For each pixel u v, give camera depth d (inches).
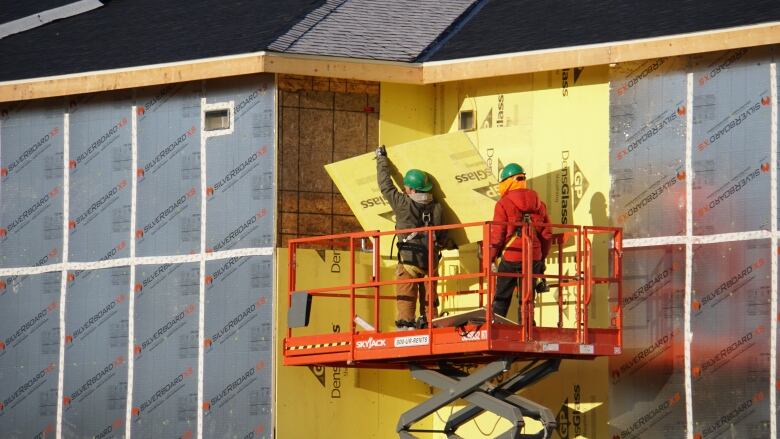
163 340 1123.3
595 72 1085.1
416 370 1027.9
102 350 1146.7
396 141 1136.8
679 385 1016.9
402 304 1043.3
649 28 1053.2
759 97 1011.3
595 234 1067.9
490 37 1135.6
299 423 1077.1
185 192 1130.7
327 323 1094.4
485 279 1069.8
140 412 1124.5
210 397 1098.7
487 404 989.2
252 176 1105.4
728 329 1002.7
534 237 999.0
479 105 1134.4
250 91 1114.1
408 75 1112.8
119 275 1147.9
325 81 1121.4
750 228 1003.9
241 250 1102.4
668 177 1040.8
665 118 1046.4
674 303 1026.1
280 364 1077.1
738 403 992.2
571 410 1065.5
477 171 1039.6
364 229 1104.8
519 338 964.0
